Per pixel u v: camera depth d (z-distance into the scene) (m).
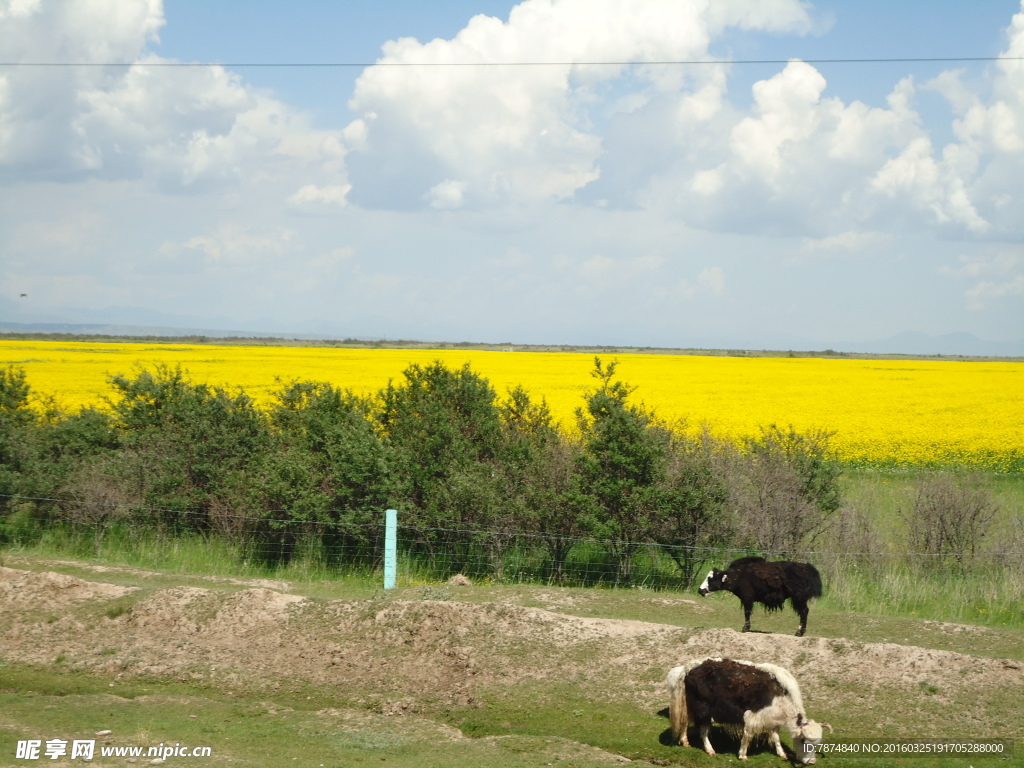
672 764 8.64
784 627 13.08
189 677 10.88
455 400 20.12
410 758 8.32
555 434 19.42
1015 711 9.23
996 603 15.43
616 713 9.77
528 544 17.94
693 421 34.62
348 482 17.84
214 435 19.31
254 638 11.80
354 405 21.20
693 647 11.05
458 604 12.23
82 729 8.80
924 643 12.17
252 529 18.38
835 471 19.25
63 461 19.47
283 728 9.12
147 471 18.81
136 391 21.61
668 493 17.03
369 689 10.59
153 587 13.68
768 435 20.11
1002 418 37.47
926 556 17.44
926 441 31.59
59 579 13.27
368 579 16.78
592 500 17.12
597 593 15.20
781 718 8.62
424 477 18.38
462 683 10.61
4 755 7.79
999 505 18.88
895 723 9.23
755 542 17.67
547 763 8.22
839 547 17.75
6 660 11.27
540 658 11.05
